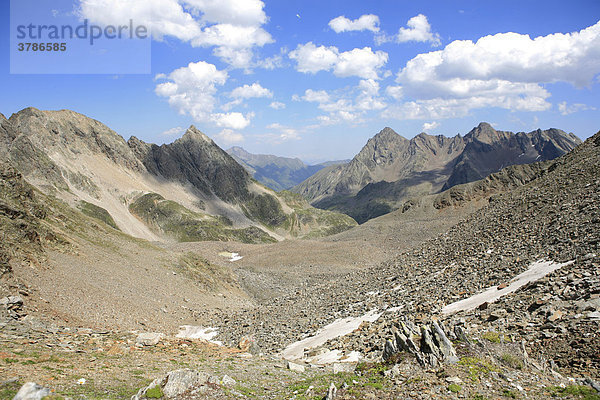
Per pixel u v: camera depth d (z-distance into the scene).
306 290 76.31
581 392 15.84
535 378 17.80
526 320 24.41
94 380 19.83
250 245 180.50
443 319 30.03
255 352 37.16
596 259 28.23
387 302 43.53
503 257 40.53
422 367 19.38
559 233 38.25
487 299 31.22
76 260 58.84
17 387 16.61
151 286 66.19
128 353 28.28
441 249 61.03
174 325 54.50
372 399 17.16
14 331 28.03
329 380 22.20
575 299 24.41
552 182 62.25
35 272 45.72
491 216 65.06
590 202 41.78
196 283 81.56
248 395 20.06
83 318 41.19
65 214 81.69
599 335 19.78
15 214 55.72
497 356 20.12
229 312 69.56
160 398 18.02
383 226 183.12
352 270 121.38
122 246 81.38
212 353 32.91
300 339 42.31
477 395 16.33
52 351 24.64
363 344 31.41
